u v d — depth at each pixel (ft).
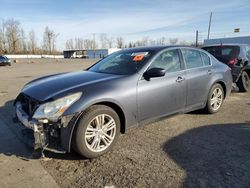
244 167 10.78
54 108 10.75
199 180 9.86
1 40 274.98
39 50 301.63
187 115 18.11
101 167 11.02
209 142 13.41
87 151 11.43
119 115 12.79
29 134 11.80
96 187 9.56
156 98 13.87
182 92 15.34
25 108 12.46
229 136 14.20
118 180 9.98
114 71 14.39
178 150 12.50
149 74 13.34
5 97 25.81
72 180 10.08
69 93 11.24
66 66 90.22
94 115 11.46
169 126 15.90
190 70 16.06
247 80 27.30
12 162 11.58
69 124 10.88
